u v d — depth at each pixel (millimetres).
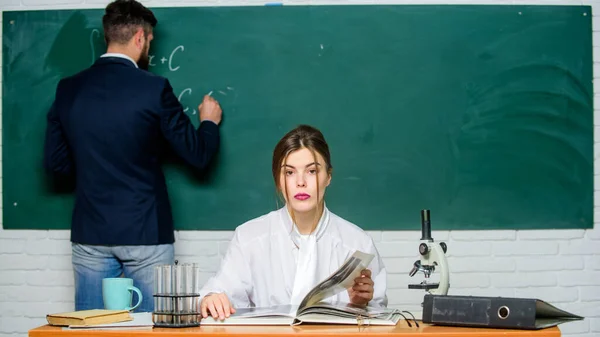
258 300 2395
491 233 3803
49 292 3842
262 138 3781
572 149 3814
